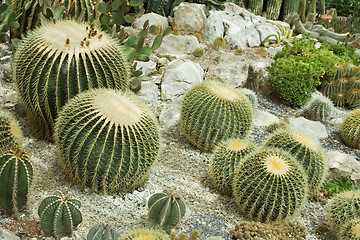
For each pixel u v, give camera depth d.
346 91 5.36
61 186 3.42
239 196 3.43
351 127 4.50
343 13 8.82
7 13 4.11
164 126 4.33
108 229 3.01
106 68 3.61
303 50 5.42
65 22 3.73
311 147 3.65
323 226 3.56
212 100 3.96
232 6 6.61
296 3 7.60
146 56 4.19
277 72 4.98
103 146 3.27
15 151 3.09
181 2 6.36
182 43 5.42
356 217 3.44
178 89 4.70
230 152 3.62
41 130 3.75
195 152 4.07
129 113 3.34
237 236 3.27
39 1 4.07
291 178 3.34
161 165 3.87
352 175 4.04
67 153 3.34
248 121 4.05
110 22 4.27
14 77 3.67
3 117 3.35
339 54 6.15
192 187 3.68
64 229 3.06
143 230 2.92
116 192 3.46
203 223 3.36
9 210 3.12
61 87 3.55
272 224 3.41
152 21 5.84
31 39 3.60
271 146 3.74
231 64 5.11
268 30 6.56
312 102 4.92
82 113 3.30
